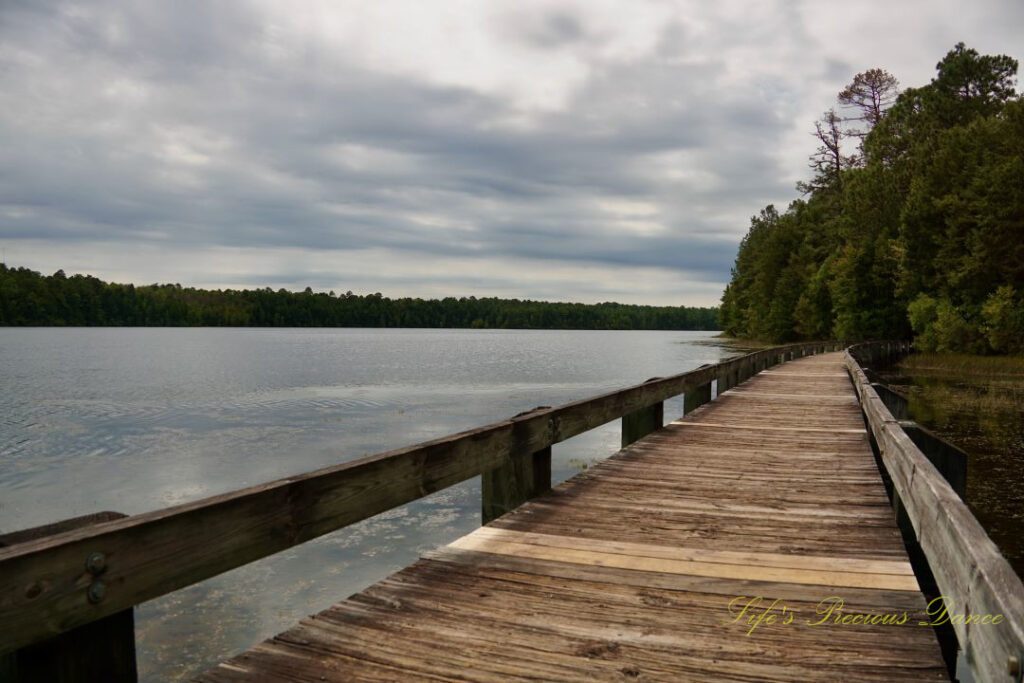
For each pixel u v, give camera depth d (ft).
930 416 58.54
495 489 16.69
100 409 80.12
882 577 12.00
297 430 62.28
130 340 367.86
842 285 179.63
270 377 131.75
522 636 9.50
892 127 179.83
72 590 5.90
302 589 23.90
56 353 223.30
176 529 7.00
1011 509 29.71
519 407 80.18
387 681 8.16
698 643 9.34
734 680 8.32
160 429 63.67
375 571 25.62
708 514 16.06
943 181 143.64
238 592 23.63
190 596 23.31
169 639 20.08
